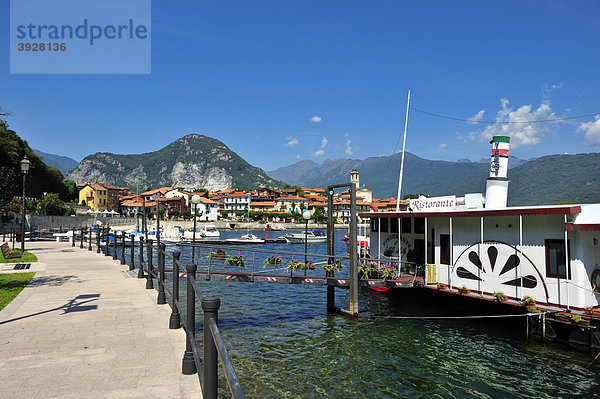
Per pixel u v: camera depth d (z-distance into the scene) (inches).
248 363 453.1
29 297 448.5
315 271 1283.2
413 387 411.8
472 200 762.8
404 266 863.7
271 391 384.2
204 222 4985.2
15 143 2363.4
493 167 756.0
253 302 789.2
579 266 523.8
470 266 685.9
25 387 208.1
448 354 510.0
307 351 504.4
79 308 395.9
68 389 205.8
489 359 493.7
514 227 613.6
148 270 513.3
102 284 542.0
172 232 2512.3
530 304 566.9
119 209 5989.2
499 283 630.5
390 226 916.6
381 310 743.7
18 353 262.1
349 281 727.7
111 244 1673.2
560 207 522.3
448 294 700.7
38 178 3553.2
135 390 204.8
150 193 6382.9
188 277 223.3
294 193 7332.7
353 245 692.1
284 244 3093.0
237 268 1139.3
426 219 752.3
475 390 408.8
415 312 723.4
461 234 710.5
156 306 407.2
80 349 270.8
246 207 6569.9
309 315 697.6
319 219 5693.9
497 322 621.9
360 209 5826.8
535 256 581.3
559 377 442.0
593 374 448.8
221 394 351.9
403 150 1071.6
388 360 484.4
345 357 489.1
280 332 583.8
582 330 496.1
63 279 580.1
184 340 292.4
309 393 385.7
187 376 224.4
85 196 5452.8
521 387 417.1
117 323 339.0
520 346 539.2
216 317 123.9
